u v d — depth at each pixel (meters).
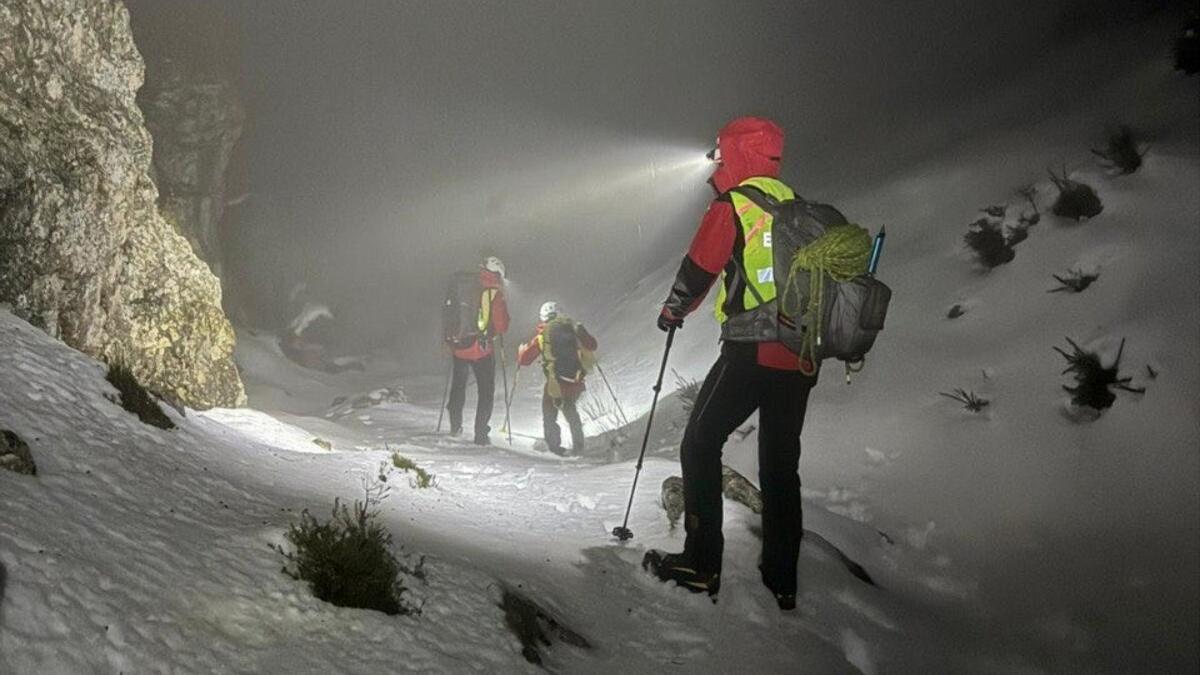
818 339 4.09
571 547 4.85
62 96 5.66
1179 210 7.68
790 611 4.47
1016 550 5.82
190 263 6.98
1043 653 4.86
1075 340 7.12
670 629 4.14
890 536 6.12
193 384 6.67
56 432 3.70
